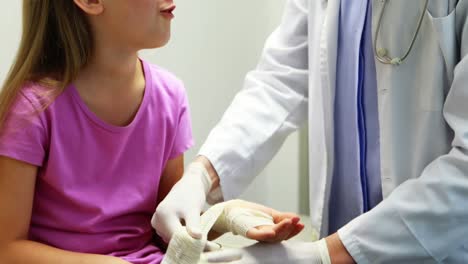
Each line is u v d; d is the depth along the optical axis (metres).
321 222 1.10
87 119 0.88
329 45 1.05
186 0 1.75
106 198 0.90
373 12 1.00
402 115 0.97
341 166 1.08
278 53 1.21
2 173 0.82
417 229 0.84
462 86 0.84
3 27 1.27
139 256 0.91
